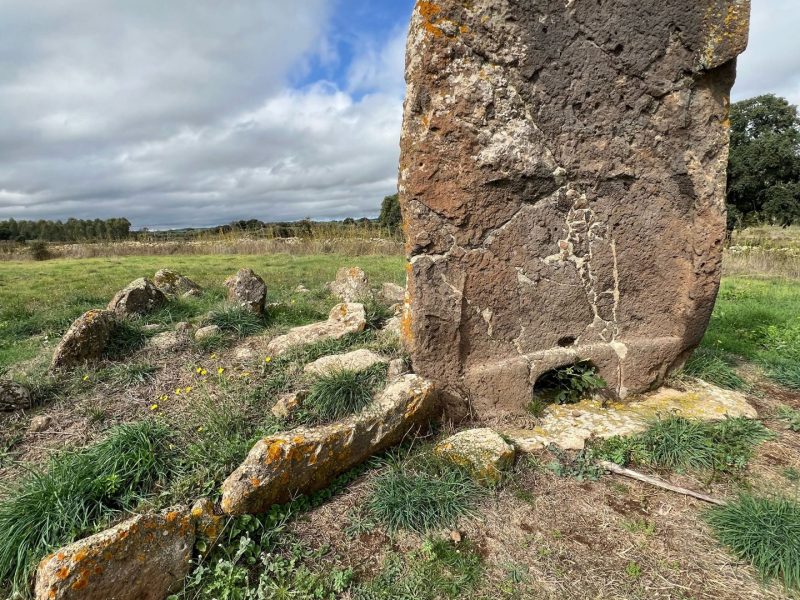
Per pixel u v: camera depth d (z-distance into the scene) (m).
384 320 5.26
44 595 1.81
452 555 2.30
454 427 3.37
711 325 5.98
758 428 3.30
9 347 5.46
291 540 2.38
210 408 3.35
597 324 3.64
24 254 19.66
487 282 3.34
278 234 20.38
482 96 2.99
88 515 2.41
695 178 3.39
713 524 2.46
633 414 3.48
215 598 2.05
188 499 2.54
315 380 3.51
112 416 3.57
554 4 2.98
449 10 2.86
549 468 2.93
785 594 2.08
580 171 3.28
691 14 3.10
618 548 2.34
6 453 3.18
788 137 23.78
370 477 2.82
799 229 24.41
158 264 14.14
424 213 3.11
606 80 3.17
